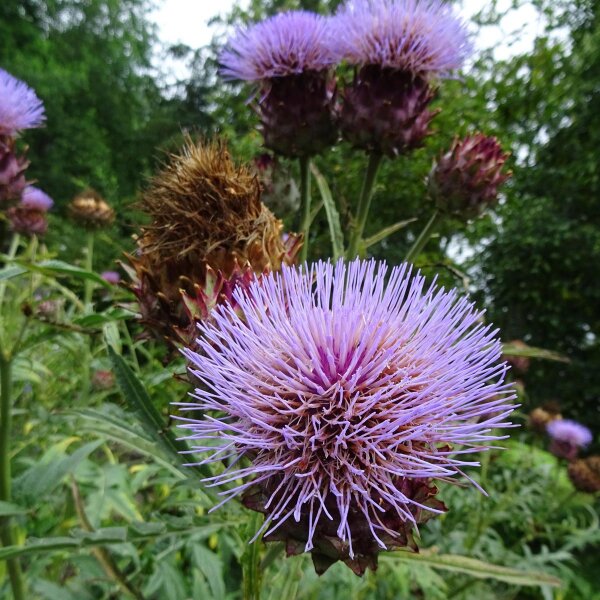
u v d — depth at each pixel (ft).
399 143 1.00
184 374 0.64
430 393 0.52
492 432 1.39
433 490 0.51
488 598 1.22
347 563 0.49
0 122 1.11
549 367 3.10
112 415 0.77
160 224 0.73
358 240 1.00
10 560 0.81
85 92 7.21
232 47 1.06
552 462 1.99
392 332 0.57
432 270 2.12
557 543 1.91
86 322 0.81
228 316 0.61
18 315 1.20
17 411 1.13
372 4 0.99
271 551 0.61
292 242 0.78
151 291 0.73
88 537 0.60
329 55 0.99
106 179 6.40
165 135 7.23
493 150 1.01
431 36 0.97
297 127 1.01
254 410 0.50
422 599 1.28
